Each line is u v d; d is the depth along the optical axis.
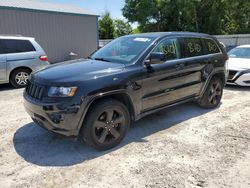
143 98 3.92
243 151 3.55
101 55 4.47
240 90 7.46
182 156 3.41
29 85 3.71
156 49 4.14
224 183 2.81
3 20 12.77
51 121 3.23
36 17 14.07
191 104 5.89
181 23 31.25
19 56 7.74
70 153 3.51
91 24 17.17
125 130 3.77
